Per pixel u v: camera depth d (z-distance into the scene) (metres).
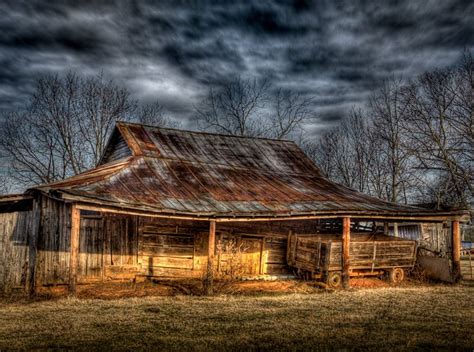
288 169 20.84
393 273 17.19
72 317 10.06
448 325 9.74
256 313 10.74
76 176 15.71
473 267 18.41
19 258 13.91
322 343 8.23
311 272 16.70
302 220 19.23
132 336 8.53
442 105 33.56
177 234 16.33
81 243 14.93
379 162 40.38
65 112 35.59
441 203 32.59
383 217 16.45
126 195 12.84
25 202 14.83
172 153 18.06
